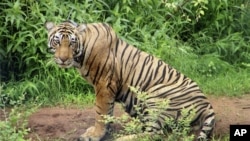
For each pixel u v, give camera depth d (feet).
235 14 54.13
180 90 34.09
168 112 33.73
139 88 34.32
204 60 49.03
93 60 33.91
